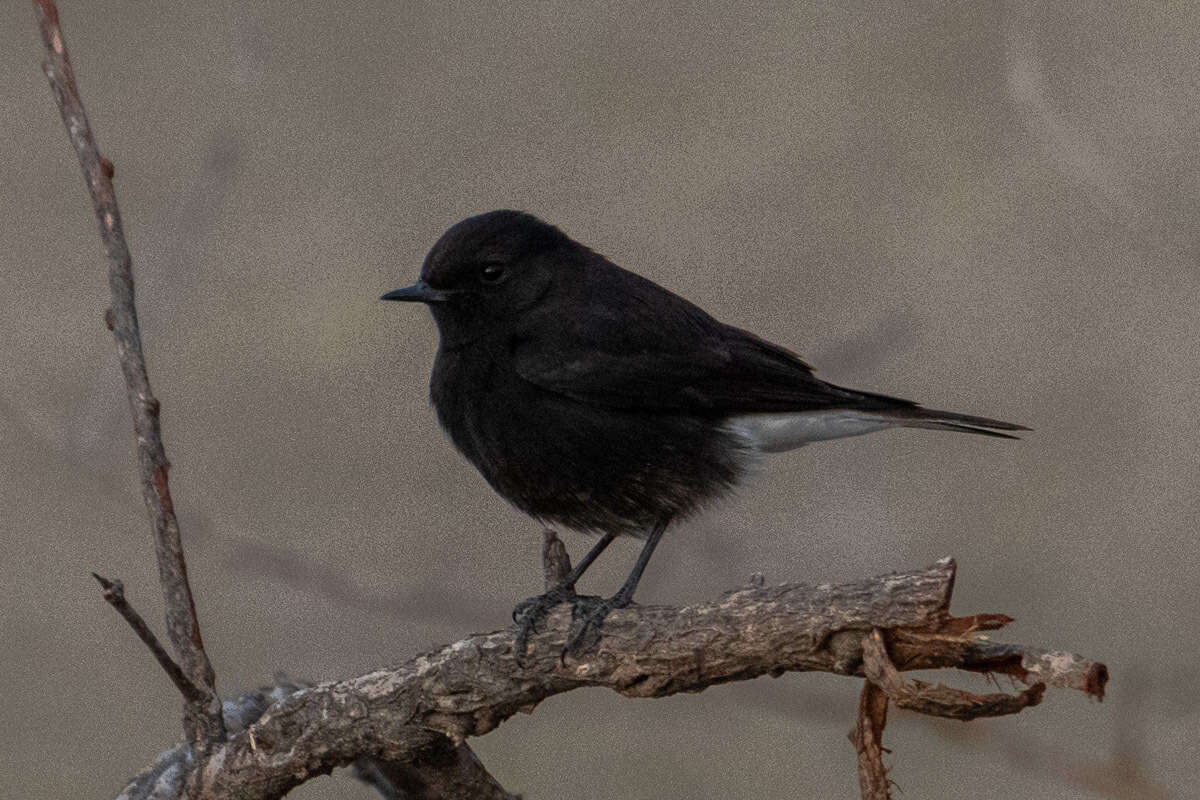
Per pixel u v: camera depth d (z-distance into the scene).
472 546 13.79
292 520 13.95
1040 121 13.62
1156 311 14.77
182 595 7.88
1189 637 13.22
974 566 13.69
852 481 13.52
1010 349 14.80
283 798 8.25
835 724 11.16
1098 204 13.36
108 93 16.12
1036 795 12.44
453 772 8.32
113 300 7.63
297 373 14.75
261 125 15.80
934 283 15.03
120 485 11.55
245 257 15.10
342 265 15.12
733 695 11.13
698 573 12.95
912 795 12.68
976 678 13.09
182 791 8.13
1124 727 10.04
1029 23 14.65
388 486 14.19
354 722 7.90
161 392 14.58
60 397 14.72
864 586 6.92
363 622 13.11
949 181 15.37
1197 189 13.84
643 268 15.10
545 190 15.59
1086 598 13.57
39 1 7.63
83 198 16.05
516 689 7.77
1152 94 14.85
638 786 12.73
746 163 15.63
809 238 15.20
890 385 14.77
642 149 15.80
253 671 12.73
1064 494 14.07
